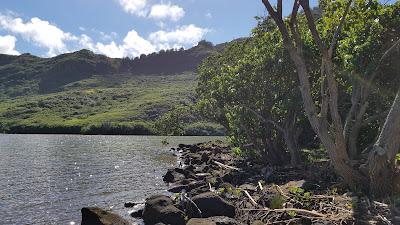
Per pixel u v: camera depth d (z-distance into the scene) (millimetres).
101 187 32438
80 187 32562
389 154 16594
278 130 34969
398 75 23484
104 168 44000
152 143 88188
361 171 17906
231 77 35281
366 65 23469
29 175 39031
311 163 29734
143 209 22766
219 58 48875
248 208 19094
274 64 31906
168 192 29641
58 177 37781
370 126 28656
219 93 36250
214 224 16562
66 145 81312
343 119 30422
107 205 25844
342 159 17859
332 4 21922
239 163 38969
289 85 32312
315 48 27094
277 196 18969
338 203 16875
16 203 26859
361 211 15383
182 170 36688
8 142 90250
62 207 25641
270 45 32281
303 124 33156
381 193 16656
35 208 25438
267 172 28734
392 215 14484
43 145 81000
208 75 47312
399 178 16641
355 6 22625
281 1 17609
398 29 23781
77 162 49969
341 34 27062
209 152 54250
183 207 20250
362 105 23750
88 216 18922
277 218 16656
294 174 26766
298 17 32844
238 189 23109
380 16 24094
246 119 35531
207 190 24672
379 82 24203
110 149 70875
